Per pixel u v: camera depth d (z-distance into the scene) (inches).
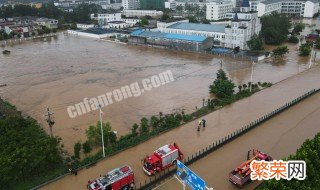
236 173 1512.1
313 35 5221.5
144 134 2047.2
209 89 2945.4
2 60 4414.4
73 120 2358.5
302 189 1227.2
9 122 2047.2
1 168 1535.4
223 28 5093.5
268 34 5017.2
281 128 2111.2
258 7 7357.3
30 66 4045.3
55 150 1754.4
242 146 1884.8
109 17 7741.1
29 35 6555.1
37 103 2733.8
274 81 3152.1
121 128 2196.1
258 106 2496.3
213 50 4584.2
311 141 1519.4
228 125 2170.3
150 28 6323.8
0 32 6540.4
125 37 5856.3
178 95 2815.0
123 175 1467.8
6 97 2915.8
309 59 4050.2
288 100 2603.3
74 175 1652.3
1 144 1803.6
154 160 1606.8
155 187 1528.1
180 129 2143.2
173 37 4985.2
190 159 1720.0
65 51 4968.0
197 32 5246.1
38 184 1573.6
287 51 4180.6
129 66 3917.3
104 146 1934.1
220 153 1814.7
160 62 4092.0
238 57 4200.3
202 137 2011.6
